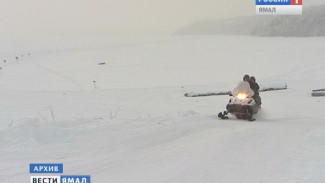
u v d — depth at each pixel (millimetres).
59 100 23031
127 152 6430
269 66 39375
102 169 5406
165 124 9414
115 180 4816
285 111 13961
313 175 4531
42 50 79938
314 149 6102
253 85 11547
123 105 20125
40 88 30188
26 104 21484
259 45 74562
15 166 5676
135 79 34312
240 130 8234
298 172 4715
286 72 33781
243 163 5324
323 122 10219
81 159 6066
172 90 25766
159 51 69375
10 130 7680
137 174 5027
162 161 5676
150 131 8352
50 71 43312
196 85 28078
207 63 45750
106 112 17641
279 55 51188
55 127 8195
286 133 7789
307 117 12055
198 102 19969
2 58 62688
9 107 20219
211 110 16844
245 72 35594
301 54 51062
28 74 40844
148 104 20094
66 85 31859
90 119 10234
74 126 9094
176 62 48625
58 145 7066
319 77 29609
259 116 12305
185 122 9781
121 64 48688
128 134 8023
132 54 64562
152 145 6941
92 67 46250
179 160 5668
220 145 6602
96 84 31859
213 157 5758
